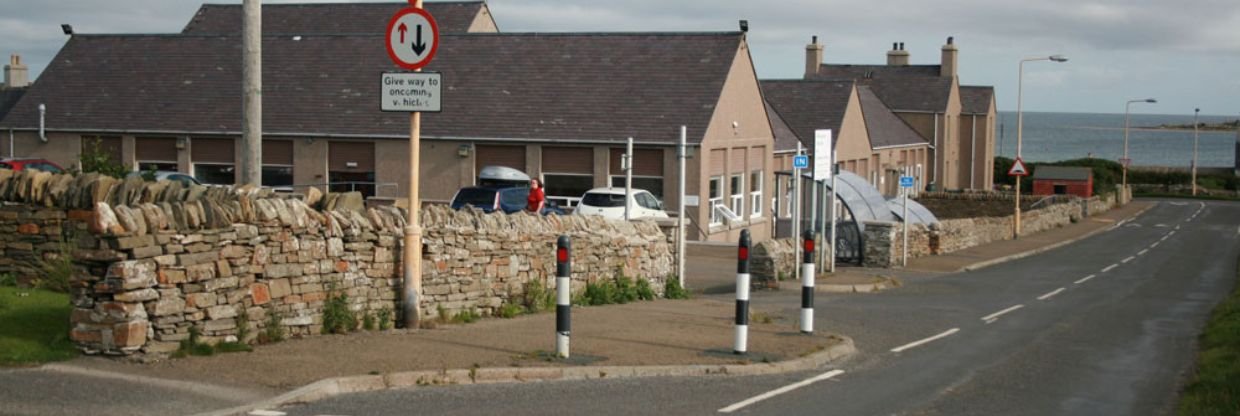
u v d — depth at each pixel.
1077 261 38.62
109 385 9.23
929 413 10.52
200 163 40.22
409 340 12.34
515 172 36.38
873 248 32.31
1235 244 48.94
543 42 41.88
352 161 39.34
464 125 38.59
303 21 51.75
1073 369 13.99
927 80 75.62
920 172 70.62
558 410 9.62
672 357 12.60
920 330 17.84
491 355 11.72
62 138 40.72
